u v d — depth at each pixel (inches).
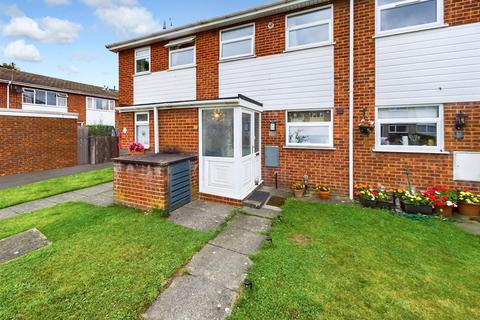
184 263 116.9
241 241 141.6
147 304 89.3
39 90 701.3
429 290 97.5
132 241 137.1
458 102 196.4
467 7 191.5
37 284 99.0
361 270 110.8
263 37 271.3
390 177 220.7
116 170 203.6
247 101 216.5
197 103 216.1
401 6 214.1
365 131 224.7
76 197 232.4
